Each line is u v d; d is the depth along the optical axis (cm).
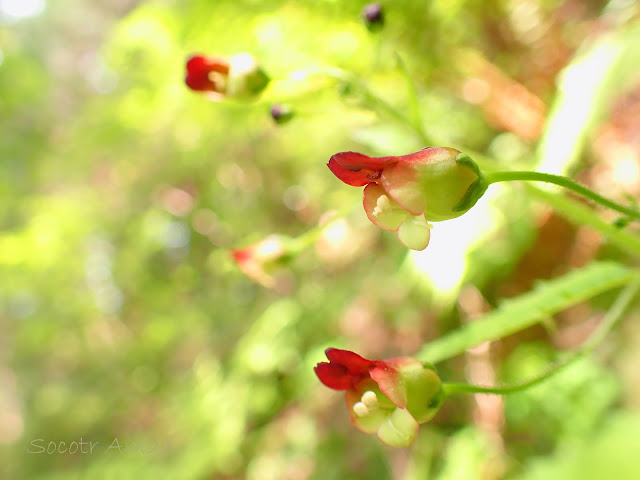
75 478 21
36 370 34
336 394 17
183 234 24
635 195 11
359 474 16
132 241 25
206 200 22
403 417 5
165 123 19
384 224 5
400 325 15
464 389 6
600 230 7
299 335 18
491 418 13
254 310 22
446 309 13
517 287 12
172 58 16
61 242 24
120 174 24
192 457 18
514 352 14
